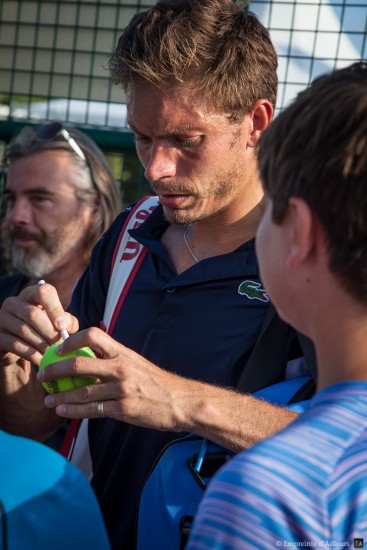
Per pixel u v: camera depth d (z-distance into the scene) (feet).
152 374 5.14
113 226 6.67
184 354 5.82
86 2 11.61
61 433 7.66
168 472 5.12
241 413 5.17
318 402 3.18
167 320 5.94
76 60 11.70
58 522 3.33
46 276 9.55
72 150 9.52
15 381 6.31
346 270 3.13
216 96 5.54
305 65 10.32
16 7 11.90
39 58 11.85
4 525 3.22
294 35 10.33
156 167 5.60
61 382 5.18
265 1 10.34
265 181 3.48
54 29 11.76
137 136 5.92
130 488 5.87
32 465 3.42
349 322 3.20
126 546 5.82
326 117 3.19
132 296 6.17
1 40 11.98
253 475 2.89
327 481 2.92
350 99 3.18
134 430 5.89
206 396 5.19
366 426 3.06
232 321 5.79
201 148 5.61
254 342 5.73
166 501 5.00
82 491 3.49
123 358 5.12
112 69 6.01
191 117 5.53
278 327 5.65
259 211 6.14
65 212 9.39
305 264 3.26
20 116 11.94
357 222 3.09
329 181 3.13
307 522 2.85
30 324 5.83
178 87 5.51
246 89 5.70
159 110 5.55
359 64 3.38
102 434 6.25
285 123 3.37
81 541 3.38
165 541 5.01
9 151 9.69
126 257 6.33
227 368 5.71
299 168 3.22
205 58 5.55
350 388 3.15
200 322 5.85
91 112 11.66
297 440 3.00
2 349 5.96
